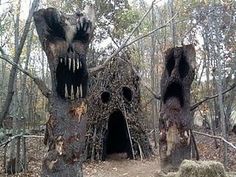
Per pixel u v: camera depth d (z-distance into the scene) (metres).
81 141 4.65
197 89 15.54
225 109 15.23
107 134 12.01
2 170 10.39
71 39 4.48
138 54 15.23
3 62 14.81
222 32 12.99
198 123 22.16
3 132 11.24
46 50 4.53
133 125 11.84
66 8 13.07
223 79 13.55
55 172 4.57
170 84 6.65
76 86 4.55
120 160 11.44
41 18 4.52
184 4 11.80
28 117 14.10
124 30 13.68
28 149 12.99
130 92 12.15
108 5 13.99
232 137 15.16
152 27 14.64
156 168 10.02
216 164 4.19
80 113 4.62
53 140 4.62
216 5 11.58
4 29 11.50
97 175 9.51
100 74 11.88
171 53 6.65
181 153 6.65
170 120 6.69
